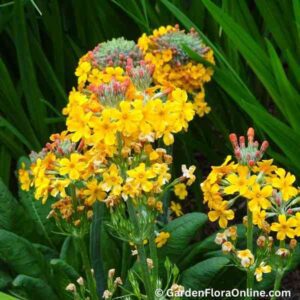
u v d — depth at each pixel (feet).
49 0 12.51
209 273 8.52
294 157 9.79
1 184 9.66
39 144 11.43
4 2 11.87
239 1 11.07
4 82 11.08
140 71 7.06
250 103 10.05
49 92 12.96
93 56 9.35
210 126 12.23
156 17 12.03
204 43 10.91
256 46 10.00
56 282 8.73
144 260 7.19
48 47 13.25
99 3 12.21
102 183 6.93
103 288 8.87
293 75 11.16
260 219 6.84
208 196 6.98
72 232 7.73
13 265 8.70
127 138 6.70
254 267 7.23
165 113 6.54
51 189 7.21
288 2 10.73
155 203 6.91
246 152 6.91
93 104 6.61
